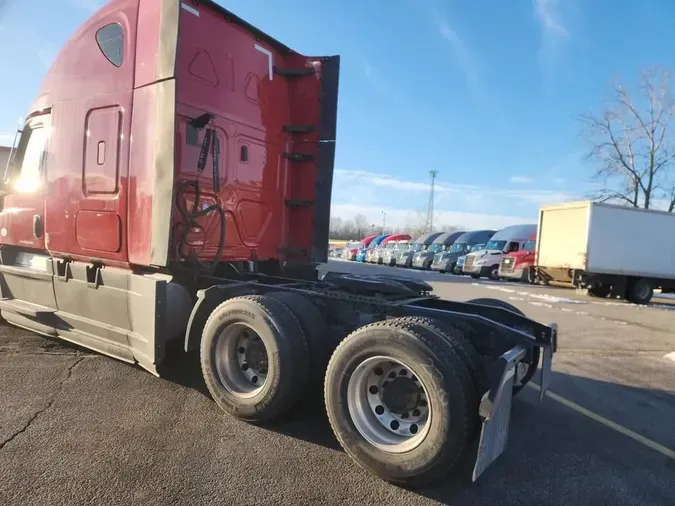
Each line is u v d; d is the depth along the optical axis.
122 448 3.46
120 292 4.67
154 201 4.27
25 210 5.84
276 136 5.89
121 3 4.80
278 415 3.87
